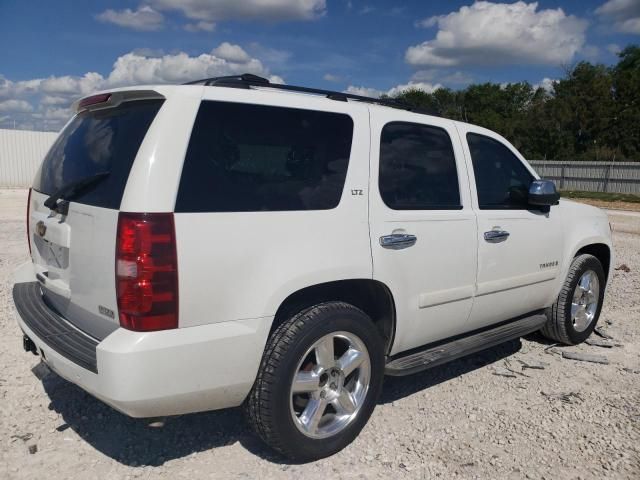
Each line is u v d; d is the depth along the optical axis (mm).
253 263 2928
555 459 3379
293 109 3240
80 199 3023
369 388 3494
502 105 62906
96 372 2695
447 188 4062
